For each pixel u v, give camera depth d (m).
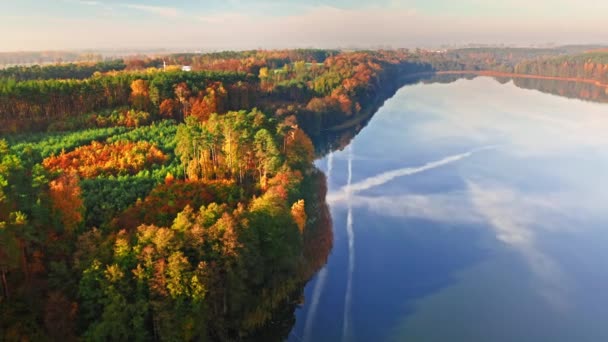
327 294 72.56
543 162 138.38
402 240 89.69
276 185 78.75
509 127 184.12
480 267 80.75
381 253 84.75
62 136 115.00
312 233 84.31
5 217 48.44
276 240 64.12
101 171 89.31
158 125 129.62
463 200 109.31
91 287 49.09
